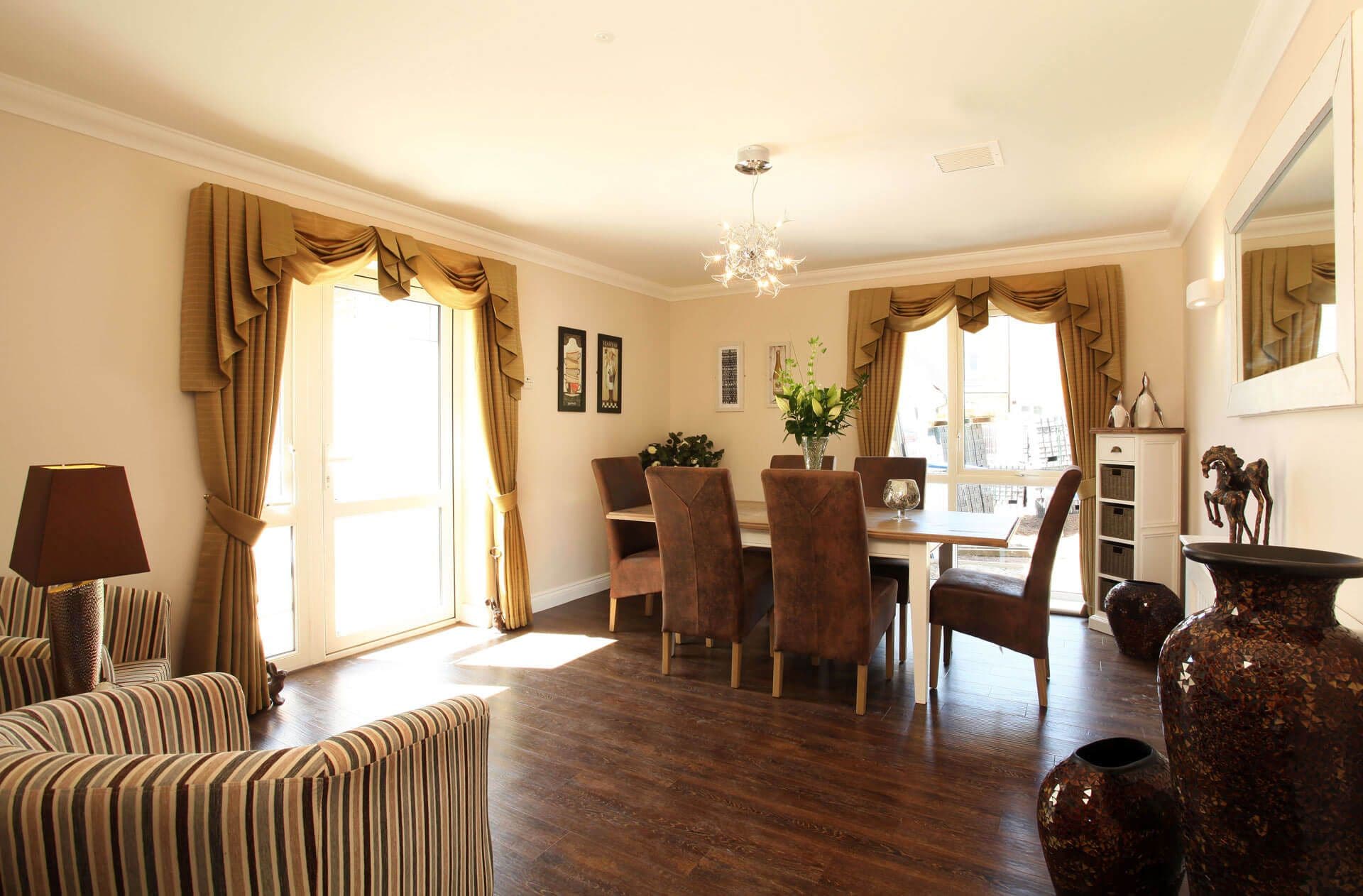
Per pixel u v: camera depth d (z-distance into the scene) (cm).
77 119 257
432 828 128
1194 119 271
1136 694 312
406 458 407
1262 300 222
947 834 205
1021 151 305
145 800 100
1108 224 412
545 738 271
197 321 288
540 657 371
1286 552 132
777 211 386
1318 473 179
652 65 231
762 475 296
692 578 330
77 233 260
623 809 220
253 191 314
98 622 176
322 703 306
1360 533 152
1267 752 114
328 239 332
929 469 509
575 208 384
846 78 241
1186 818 129
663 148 301
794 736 273
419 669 352
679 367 605
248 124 275
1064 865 165
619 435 548
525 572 434
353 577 378
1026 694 314
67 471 164
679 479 318
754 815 216
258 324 305
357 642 377
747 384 571
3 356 243
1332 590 117
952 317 500
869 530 310
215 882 101
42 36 212
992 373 491
